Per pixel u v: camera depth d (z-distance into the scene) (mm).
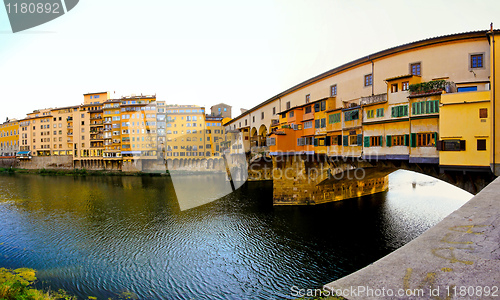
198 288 17312
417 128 19156
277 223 28969
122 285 17703
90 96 91438
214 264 20531
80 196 46781
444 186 49219
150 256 22031
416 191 43969
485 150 15680
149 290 17141
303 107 33781
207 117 77000
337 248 22844
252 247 23484
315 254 21844
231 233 26953
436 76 20281
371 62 25047
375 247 22844
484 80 18438
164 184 58688
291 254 21953
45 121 93125
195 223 30344
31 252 22938
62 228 29266
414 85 19312
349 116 25188
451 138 16828
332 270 19281
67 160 88500
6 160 99812
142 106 75562
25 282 9117
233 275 18875
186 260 21250
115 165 80625
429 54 20672
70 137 90250
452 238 5035
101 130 83375
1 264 20719
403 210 32594
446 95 17078
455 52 19578
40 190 53469
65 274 19156
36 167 91375
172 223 30531
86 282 18062
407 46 21625
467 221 5695
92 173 78812
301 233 26250
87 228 29188
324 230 26797
